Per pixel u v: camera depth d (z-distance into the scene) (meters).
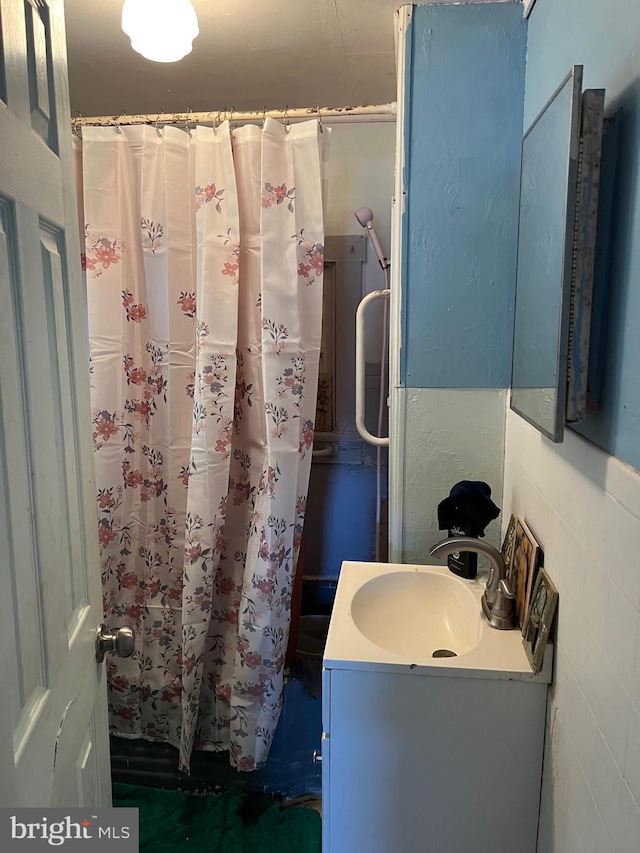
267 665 1.68
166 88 1.85
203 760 1.84
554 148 0.95
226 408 1.64
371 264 2.10
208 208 1.58
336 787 1.21
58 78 0.86
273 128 1.54
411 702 1.16
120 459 1.74
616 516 0.79
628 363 0.77
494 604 1.28
